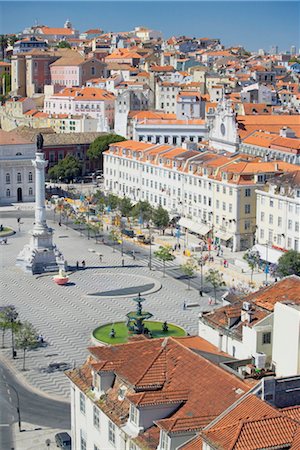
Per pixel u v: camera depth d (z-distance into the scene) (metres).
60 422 134.38
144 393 92.56
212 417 87.25
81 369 109.31
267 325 117.62
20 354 169.50
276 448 75.44
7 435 129.00
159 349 102.25
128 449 92.19
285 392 88.38
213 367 94.62
